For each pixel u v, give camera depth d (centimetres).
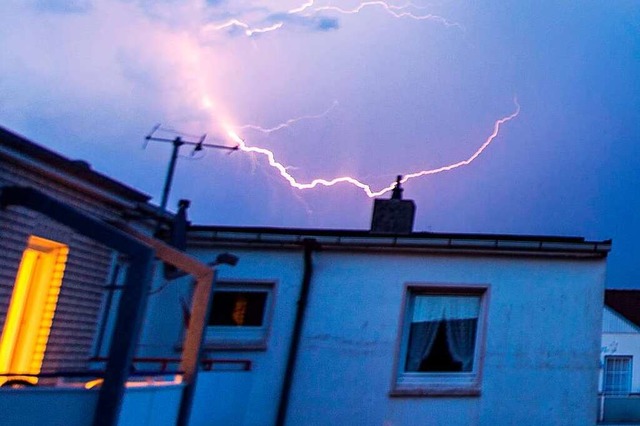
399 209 1528
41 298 1030
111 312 1201
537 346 1284
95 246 1109
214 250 1394
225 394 1205
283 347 1331
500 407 1266
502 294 1307
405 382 1302
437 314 1334
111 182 1073
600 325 1282
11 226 933
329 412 1296
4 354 1005
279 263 1373
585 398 1259
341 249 1359
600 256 1303
